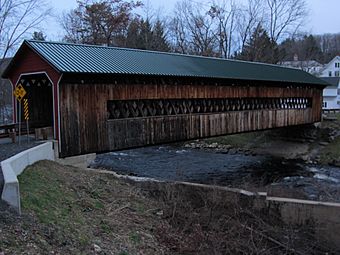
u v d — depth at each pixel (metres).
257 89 21.28
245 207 10.01
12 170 6.65
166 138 15.98
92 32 41.25
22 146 11.25
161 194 10.26
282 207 9.89
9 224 5.40
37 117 15.57
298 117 25.48
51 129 12.95
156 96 15.34
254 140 28.39
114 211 8.27
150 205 9.40
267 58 45.16
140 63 15.34
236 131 20.12
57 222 6.30
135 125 14.66
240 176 18.58
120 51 16.36
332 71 67.44
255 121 21.53
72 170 10.88
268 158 24.05
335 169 21.02
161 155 24.73
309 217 9.67
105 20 40.94
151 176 17.56
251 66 23.92
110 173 11.38
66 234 6.01
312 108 27.05
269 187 14.35
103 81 13.41
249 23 45.69
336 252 8.95
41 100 15.77
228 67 20.86
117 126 13.98
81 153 12.79
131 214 8.42
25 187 7.25
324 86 27.86
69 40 42.91
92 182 9.95
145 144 15.09
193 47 46.66
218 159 23.66
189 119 17.11
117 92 13.89
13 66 14.47
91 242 6.16
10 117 34.78
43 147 10.76
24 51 13.58
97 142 13.30
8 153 10.03
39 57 12.91
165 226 8.30
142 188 10.50
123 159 22.73
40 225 5.86
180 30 47.19
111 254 6.01
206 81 17.72
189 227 8.48
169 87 15.90
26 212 6.07
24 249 4.95
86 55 14.02
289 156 24.47
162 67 16.02
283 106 24.17
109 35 41.12
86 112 12.91
